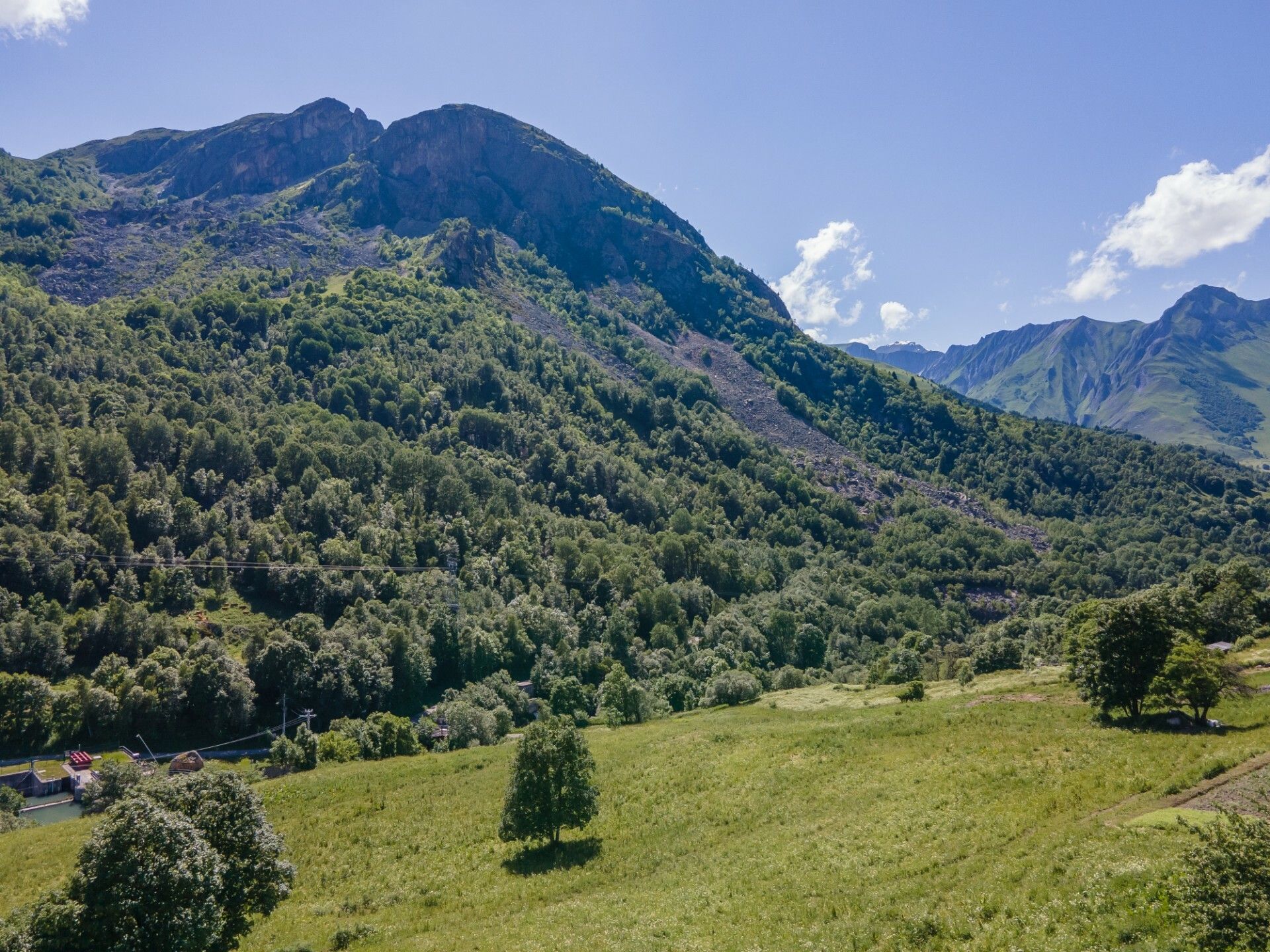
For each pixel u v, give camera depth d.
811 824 47.59
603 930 35.72
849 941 29.23
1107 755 47.91
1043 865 31.89
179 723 102.19
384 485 176.38
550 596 156.50
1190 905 22.44
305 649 112.25
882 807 47.72
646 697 105.62
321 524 152.38
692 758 67.69
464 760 75.56
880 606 187.12
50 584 115.00
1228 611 91.38
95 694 94.75
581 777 50.69
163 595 122.62
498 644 134.50
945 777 50.81
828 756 61.53
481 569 157.75
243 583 134.62
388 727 96.19
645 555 188.00
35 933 27.14
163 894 28.30
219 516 142.12
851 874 37.47
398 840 55.03
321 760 90.44
